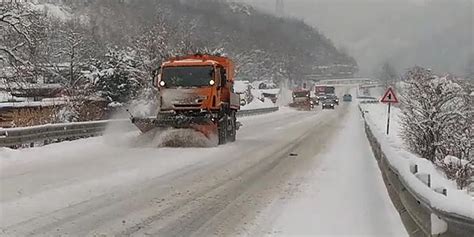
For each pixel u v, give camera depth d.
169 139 21.19
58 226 8.09
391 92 27.34
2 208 9.22
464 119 29.97
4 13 31.89
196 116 21.56
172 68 22.00
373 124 26.34
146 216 8.95
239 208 9.80
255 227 8.34
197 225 8.41
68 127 22.58
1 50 32.06
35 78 35.94
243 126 38.75
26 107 31.11
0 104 31.83
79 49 54.47
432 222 6.16
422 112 30.05
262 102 86.81
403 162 9.55
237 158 17.91
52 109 29.48
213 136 21.66
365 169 15.82
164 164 15.73
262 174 14.30
